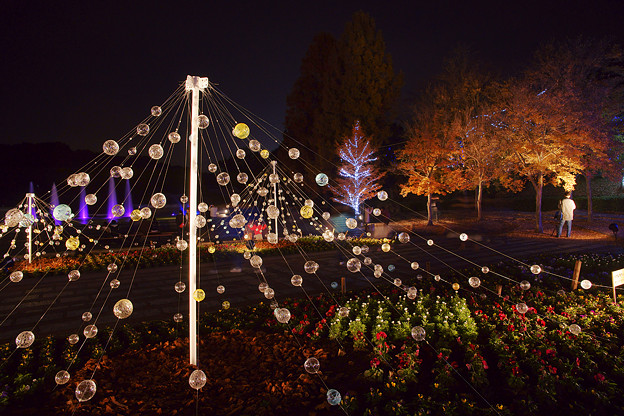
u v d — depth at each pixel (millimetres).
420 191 20625
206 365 4680
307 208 3996
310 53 27859
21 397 4105
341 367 4762
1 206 30141
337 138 24406
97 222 21359
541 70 17031
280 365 4715
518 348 4848
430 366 4746
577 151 15555
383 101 24703
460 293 7652
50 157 38062
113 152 3695
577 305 6559
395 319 6172
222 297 8297
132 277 10156
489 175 20625
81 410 3799
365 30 24375
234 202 4535
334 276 10141
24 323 6820
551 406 3779
